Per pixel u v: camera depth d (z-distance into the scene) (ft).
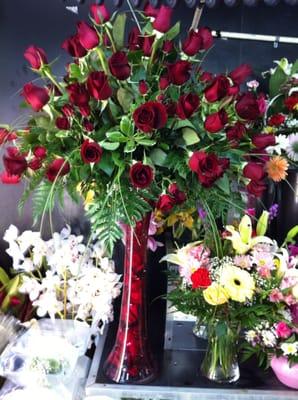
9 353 3.43
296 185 3.82
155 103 2.35
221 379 3.21
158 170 2.66
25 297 4.17
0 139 2.80
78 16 4.37
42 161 2.61
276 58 4.45
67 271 3.85
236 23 4.37
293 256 3.23
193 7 4.13
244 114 2.63
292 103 3.68
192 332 3.68
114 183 2.51
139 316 3.21
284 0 3.95
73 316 3.95
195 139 2.51
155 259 4.14
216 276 2.91
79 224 4.59
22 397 3.15
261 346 3.07
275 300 2.93
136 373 3.19
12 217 4.70
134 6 4.06
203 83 2.76
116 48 2.72
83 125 2.56
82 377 3.43
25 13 4.39
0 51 4.45
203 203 2.77
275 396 3.10
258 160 2.98
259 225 3.28
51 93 2.69
